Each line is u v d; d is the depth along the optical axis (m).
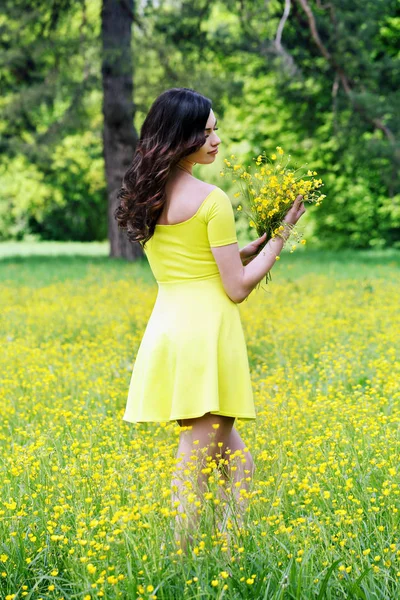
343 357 7.03
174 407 3.44
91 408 6.00
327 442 4.33
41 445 4.47
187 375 3.45
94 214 46.03
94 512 3.71
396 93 23.41
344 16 22.66
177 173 3.57
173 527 3.28
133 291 13.56
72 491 3.72
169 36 21.56
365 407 5.09
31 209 43.50
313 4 23.89
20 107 23.23
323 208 31.94
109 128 22.75
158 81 21.05
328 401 5.07
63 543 3.37
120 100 22.02
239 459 3.65
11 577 3.29
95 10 23.48
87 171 39.25
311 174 3.71
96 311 10.99
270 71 23.88
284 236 3.64
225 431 3.59
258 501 3.40
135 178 3.54
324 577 3.00
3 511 3.49
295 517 3.58
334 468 3.88
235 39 22.66
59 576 3.32
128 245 23.39
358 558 3.17
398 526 3.41
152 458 4.19
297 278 15.83
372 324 8.95
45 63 24.77
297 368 6.79
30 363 7.55
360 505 3.60
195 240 3.50
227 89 21.00
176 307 3.54
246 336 8.83
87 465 3.97
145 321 10.06
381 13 23.98
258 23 22.69
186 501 3.32
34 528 3.57
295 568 3.04
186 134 3.47
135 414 3.59
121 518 3.24
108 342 8.39
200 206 3.45
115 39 21.09
